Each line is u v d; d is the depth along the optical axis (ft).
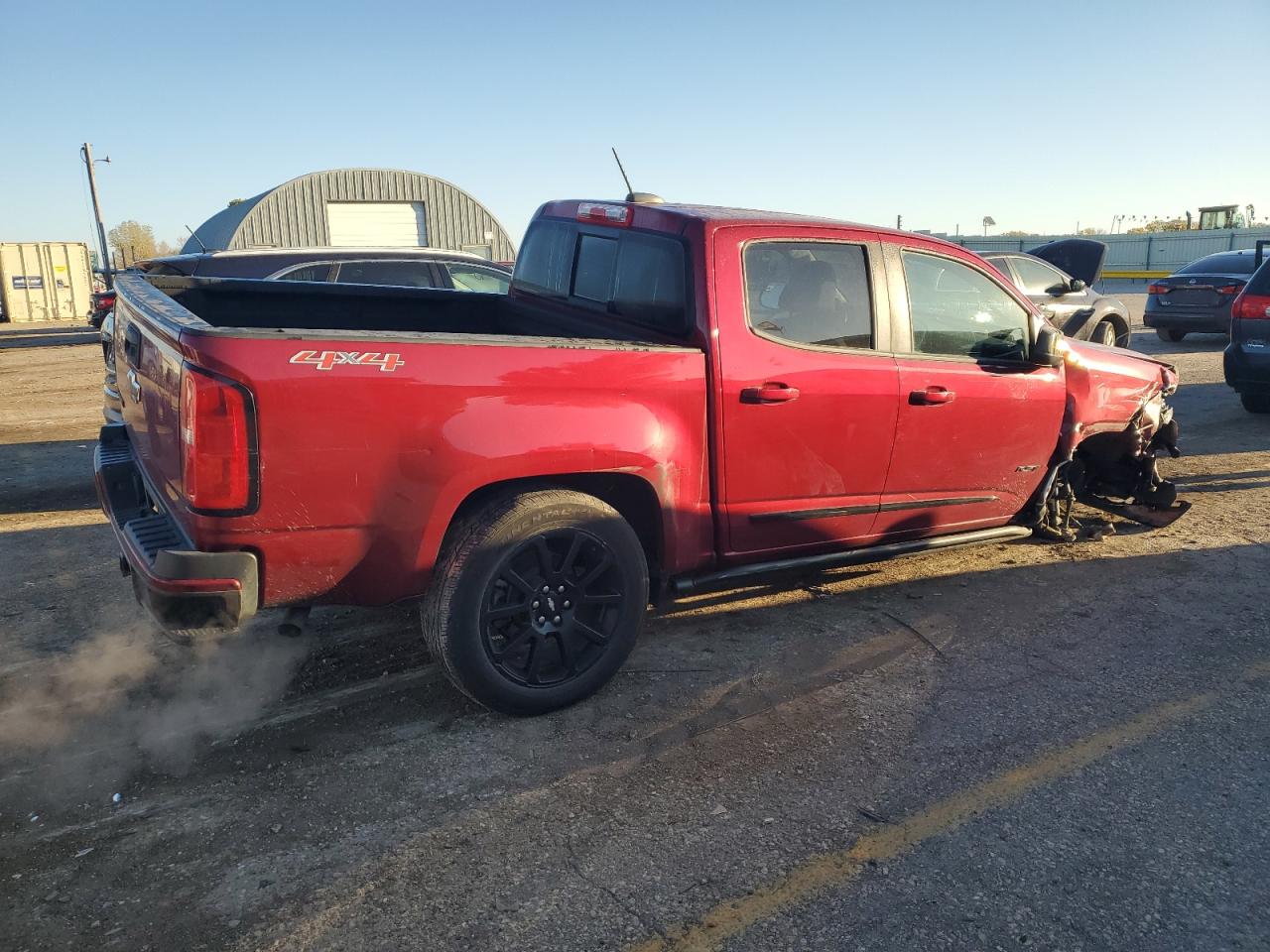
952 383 13.87
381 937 7.47
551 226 15.05
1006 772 9.82
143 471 11.28
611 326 13.25
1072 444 16.07
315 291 15.34
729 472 11.94
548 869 8.30
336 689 11.68
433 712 11.12
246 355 8.66
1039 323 15.38
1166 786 9.55
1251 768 9.90
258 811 9.14
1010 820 8.98
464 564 9.97
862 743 10.43
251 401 8.69
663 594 12.12
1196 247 127.34
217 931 7.52
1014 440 15.02
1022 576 15.84
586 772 9.86
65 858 8.40
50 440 28.76
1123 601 14.66
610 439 10.61
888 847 8.57
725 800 9.33
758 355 11.89
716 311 11.60
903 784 9.61
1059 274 37.27
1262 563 16.37
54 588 15.24
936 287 13.97
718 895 7.95
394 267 31.42
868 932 7.50
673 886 8.07
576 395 10.45
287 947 7.36
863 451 13.08
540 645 10.76
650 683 11.89
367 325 15.90
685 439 11.40
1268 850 8.56
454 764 10.01
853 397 12.75
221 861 8.38
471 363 9.75
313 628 13.47
